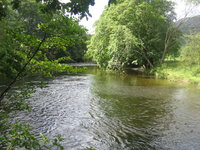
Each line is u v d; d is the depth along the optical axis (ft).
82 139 20.53
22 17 87.40
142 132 22.82
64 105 32.12
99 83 55.47
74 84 51.65
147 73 86.69
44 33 10.92
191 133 22.84
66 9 11.02
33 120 24.72
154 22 94.89
